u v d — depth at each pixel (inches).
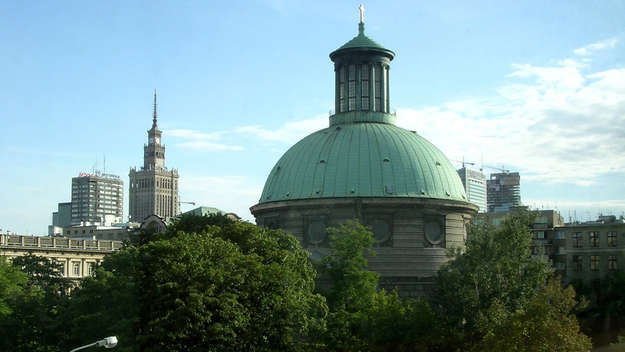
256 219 4010.8
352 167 3710.6
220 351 2412.6
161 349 2383.1
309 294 2817.4
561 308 2615.7
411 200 3597.4
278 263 2792.8
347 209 3607.3
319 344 2751.0
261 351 2566.4
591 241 4995.1
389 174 3690.9
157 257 2586.1
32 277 3991.1
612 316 4008.4
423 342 2760.8
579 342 2509.8
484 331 2738.7
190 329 2384.4
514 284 2864.2
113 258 2930.6
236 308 2449.6
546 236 5442.9
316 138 3991.1
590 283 4205.2
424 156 3848.4
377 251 3577.8
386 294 3521.2
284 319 2591.0
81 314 2723.9
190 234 2898.6
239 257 2615.7
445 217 3708.2
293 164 3902.6
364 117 4069.9
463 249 3472.0
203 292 2426.2
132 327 2527.1
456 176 3981.3
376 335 2790.4
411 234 3612.2
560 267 5324.8
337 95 4175.7
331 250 3344.0
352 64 4121.6
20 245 5007.4
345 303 3100.4
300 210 3693.4
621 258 4859.7
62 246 5349.4
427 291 3580.2
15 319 2874.0
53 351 2829.7
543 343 2466.8
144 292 2591.0
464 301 2815.0
